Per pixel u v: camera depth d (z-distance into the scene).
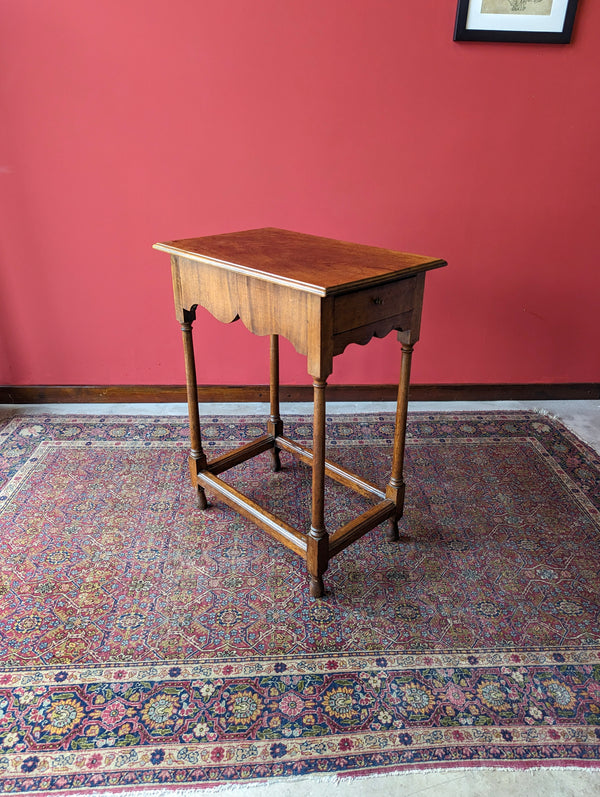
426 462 2.55
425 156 2.69
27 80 2.49
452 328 3.00
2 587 1.84
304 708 1.47
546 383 3.15
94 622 1.72
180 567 1.94
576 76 2.57
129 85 2.52
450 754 1.37
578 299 2.97
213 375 3.04
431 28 2.47
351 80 2.55
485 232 2.82
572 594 1.84
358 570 1.94
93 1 2.38
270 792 1.29
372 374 3.08
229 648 1.64
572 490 2.37
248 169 2.69
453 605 1.80
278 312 1.61
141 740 1.39
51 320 2.91
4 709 1.46
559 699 1.50
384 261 1.69
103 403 3.08
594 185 2.75
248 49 2.48
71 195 2.69
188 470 2.48
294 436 2.76
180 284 1.96
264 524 1.96
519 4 2.42
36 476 2.42
